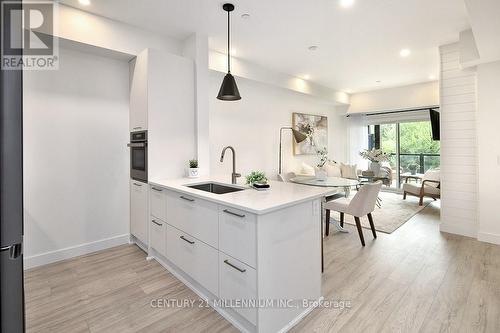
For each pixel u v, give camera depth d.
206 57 3.22
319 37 3.28
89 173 2.93
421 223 4.05
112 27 2.78
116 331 1.69
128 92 3.19
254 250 1.55
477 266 2.56
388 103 6.08
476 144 3.36
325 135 6.56
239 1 2.47
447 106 3.56
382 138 6.91
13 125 0.90
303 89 5.29
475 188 3.39
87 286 2.23
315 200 1.98
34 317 1.82
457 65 3.46
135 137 3.02
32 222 2.58
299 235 1.83
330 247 3.10
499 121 3.11
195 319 1.81
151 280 2.34
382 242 3.25
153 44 3.09
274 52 3.79
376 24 2.95
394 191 6.73
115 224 3.13
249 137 4.86
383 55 3.93
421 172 6.38
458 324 1.73
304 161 6.04
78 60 2.81
